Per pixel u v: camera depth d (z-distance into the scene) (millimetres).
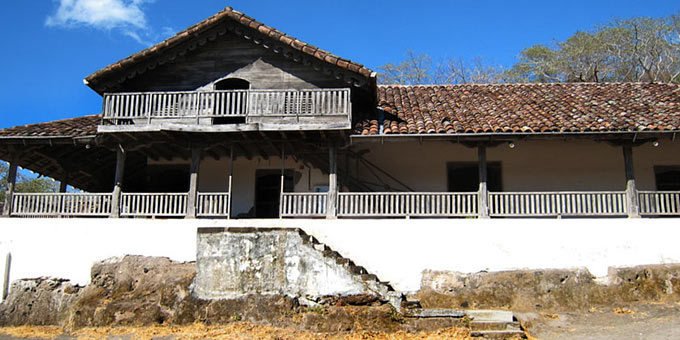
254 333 12984
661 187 18703
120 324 14062
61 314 15617
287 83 17594
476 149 19219
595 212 15547
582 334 12328
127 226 16203
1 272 16094
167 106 17328
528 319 13438
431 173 19172
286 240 14297
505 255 15172
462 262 15180
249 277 14195
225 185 19797
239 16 17156
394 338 12438
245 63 17812
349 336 12688
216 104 16578
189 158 20094
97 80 17344
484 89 20734
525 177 19016
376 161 19297
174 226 16109
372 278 13984
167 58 17578
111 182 20984
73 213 16641
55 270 16078
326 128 15812
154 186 20172
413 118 17250
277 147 17953
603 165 18906
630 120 15906
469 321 12719
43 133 16703
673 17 36375
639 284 14633
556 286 14633
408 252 15359
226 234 14547
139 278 15492
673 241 15078
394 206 19000
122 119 16859
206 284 14328
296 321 13391
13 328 15242
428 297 14805
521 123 16047
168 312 14156
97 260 16016
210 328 13547
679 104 17453
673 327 12352
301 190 19484
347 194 16219
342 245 15562
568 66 37438
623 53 36531
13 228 16422
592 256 15047
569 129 15500
